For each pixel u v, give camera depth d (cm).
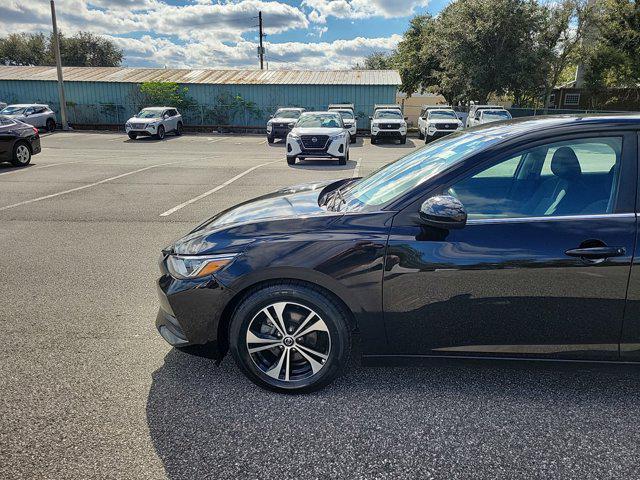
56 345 338
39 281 466
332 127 1502
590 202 254
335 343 270
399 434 247
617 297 246
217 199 870
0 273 489
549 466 224
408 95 4206
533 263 247
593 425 253
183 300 274
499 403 272
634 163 252
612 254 242
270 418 260
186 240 294
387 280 257
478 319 258
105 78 3175
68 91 3148
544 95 3038
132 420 258
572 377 298
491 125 315
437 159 293
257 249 265
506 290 251
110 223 695
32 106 2848
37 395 279
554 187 263
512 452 234
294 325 274
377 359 274
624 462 227
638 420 257
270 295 267
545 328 255
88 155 1700
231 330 276
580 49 2827
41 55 6394
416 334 265
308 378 278
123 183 1045
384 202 272
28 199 862
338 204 300
